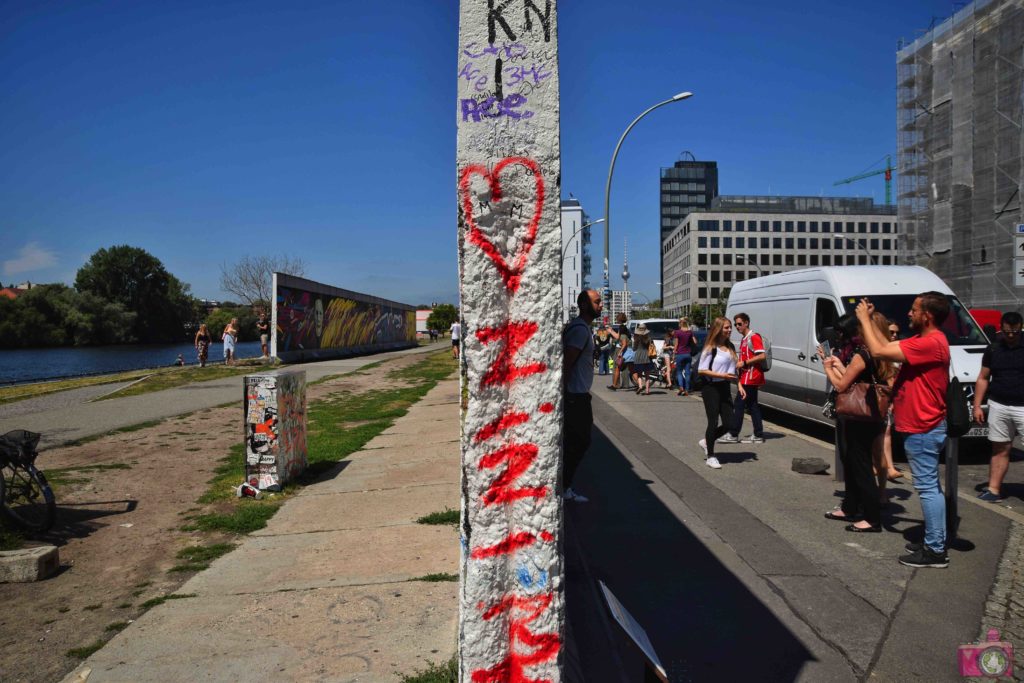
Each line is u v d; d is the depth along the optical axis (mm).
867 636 3918
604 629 3926
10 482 5676
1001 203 35406
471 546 2201
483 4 2229
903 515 6297
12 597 4348
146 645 3609
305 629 3768
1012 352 6559
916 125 46156
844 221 121125
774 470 8305
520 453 2211
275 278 28375
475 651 2191
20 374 32438
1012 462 8688
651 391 18234
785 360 11305
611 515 6395
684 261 129250
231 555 5102
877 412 5648
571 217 26984
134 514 6191
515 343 2223
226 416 12656
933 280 9922
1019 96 34281
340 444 9938
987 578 4754
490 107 2217
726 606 4340
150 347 75562
